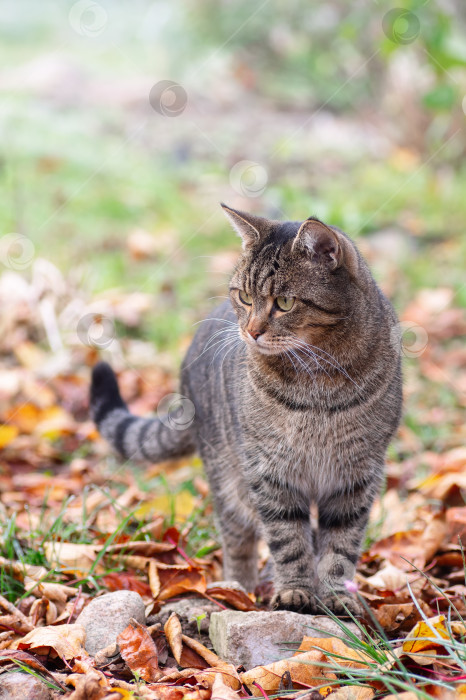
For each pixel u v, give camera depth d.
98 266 6.00
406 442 4.49
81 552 3.08
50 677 2.30
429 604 2.86
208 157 8.21
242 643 2.41
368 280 2.87
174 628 2.53
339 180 7.75
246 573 3.34
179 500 3.72
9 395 4.82
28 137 7.98
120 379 5.06
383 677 2.07
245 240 3.00
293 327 2.80
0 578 2.87
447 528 3.42
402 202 7.17
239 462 3.13
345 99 9.12
